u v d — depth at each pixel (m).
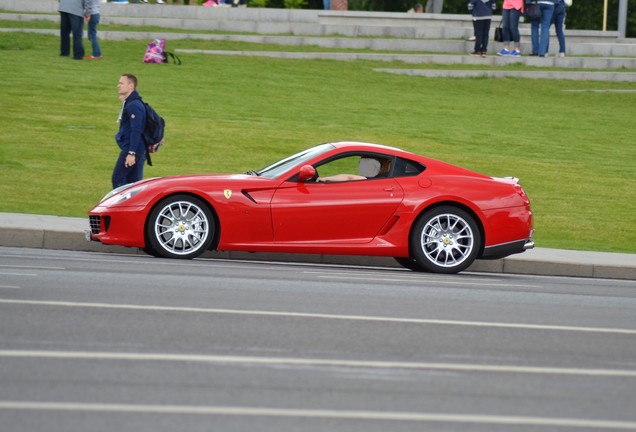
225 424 13.42
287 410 14.26
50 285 23.61
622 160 56.50
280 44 82.38
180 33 81.06
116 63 69.81
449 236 31.61
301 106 63.03
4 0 85.12
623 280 33.66
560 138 61.03
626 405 15.41
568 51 89.75
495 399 15.41
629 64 85.31
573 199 47.41
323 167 31.88
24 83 60.97
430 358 17.98
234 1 93.69
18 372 15.62
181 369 16.30
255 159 49.97
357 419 13.95
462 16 95.12
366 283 27.41
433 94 71.44
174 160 48.53
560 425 14.13
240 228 30.52
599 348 19.67
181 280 25.69
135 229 30.33
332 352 18.03
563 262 34.25
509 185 32.22
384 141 55.34
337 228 30.92
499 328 21.23
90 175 45.31
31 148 48.69
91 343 17.75
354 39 83.75
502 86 76.44
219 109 60.03
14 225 33.19
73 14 68.88
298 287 25.67
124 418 13.50
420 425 13.81
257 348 18.03
